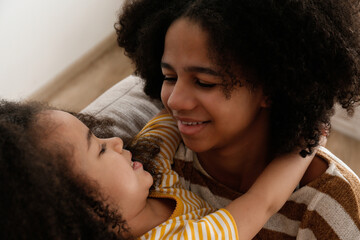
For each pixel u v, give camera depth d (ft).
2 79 7.13
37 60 7.35
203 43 2.31
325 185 2.77
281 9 2.35
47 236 2.25
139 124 3.68
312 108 2.60
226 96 2.43
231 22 2.33
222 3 2.36
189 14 2.35
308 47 2.43
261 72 2.47
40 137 2.53
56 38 7.42
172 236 2.68
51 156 2.48
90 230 2.48
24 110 2.70
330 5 2.51
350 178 2.84
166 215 2.96
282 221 2.93
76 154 2.60
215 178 3.14
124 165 2.80
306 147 2.79
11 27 6.88
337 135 5.87
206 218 2.68
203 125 2.58
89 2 7.58
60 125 2.61
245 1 2.35
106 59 7.97
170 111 2.75
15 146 2.30
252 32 2.36
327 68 2.51
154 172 3.10
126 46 3.07
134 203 2.80
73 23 7.48
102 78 7.68
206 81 2.39
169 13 2.52
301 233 2.81
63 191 2.40
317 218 2.76
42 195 2.26
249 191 2.79
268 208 2.72
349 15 2.60
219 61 2.33
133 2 2.92
